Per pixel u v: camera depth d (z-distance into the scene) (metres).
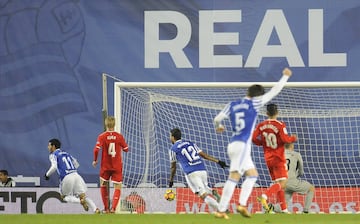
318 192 61.88
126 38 67.69
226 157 66.19
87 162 67.19
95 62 67.81
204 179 53.16
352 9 66.88
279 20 67.00
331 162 66.00
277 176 50.41
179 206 59.53
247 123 38.66
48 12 68.25
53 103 67.88
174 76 67.50
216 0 67.44
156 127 66.81
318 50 66.75
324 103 66.38
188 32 67.50
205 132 66.56
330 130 66.25
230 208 60.19
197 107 66.81
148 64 67.50
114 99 66.56
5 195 62.81
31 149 67.69
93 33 67.94
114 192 58.19
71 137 67.50
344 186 65.75
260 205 60.12
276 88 39.12
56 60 68.06
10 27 68.38
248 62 66.94
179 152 53.03
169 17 67.62
